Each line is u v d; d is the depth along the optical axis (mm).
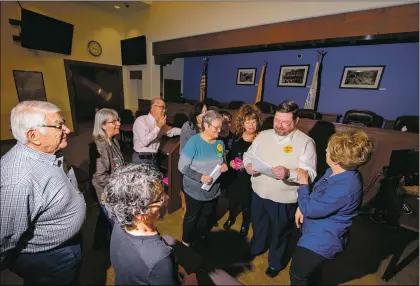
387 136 2615
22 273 1009
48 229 986
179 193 2547
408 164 1946
